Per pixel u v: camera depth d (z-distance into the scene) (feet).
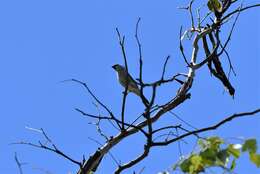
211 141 24.77
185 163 24.50
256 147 23.26
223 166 24.09
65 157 34.81
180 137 30.32
